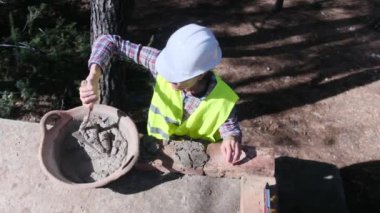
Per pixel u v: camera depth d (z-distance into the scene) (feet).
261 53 19.94
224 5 22.45
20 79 15.67
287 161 13.10
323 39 20.94
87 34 16.76
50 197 8.32
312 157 15.96
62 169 8.19
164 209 8.25
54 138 8.22
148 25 20.66
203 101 8.25
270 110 17.49
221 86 8.25
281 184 12.50
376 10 22.94
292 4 23.00
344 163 15.88
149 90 17.03
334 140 16.62
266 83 18.60
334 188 12.50
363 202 14.70
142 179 8.54
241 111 17.37
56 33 16.34
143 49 8.57
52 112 8.38
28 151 8.98
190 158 8.51
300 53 20.10
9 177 8.57
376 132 16.97
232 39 20.52
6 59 15.96
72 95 16.06
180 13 21.59
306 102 17.92
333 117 17.40
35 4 17.81
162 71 7.59
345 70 19.40
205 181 8.56
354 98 18.19
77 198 8.32
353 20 22.20
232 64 19.30
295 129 16.89
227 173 8.50
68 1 19.43
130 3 14.15
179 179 8.57
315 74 19.12
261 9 22.43
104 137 8.41
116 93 15.01
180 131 8.89
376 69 19.54
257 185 8.30
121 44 8.56
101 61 8.20
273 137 16.52
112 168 8.18
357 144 16.55
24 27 16.63
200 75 7.58
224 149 8.07
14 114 15.49
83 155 8.36
